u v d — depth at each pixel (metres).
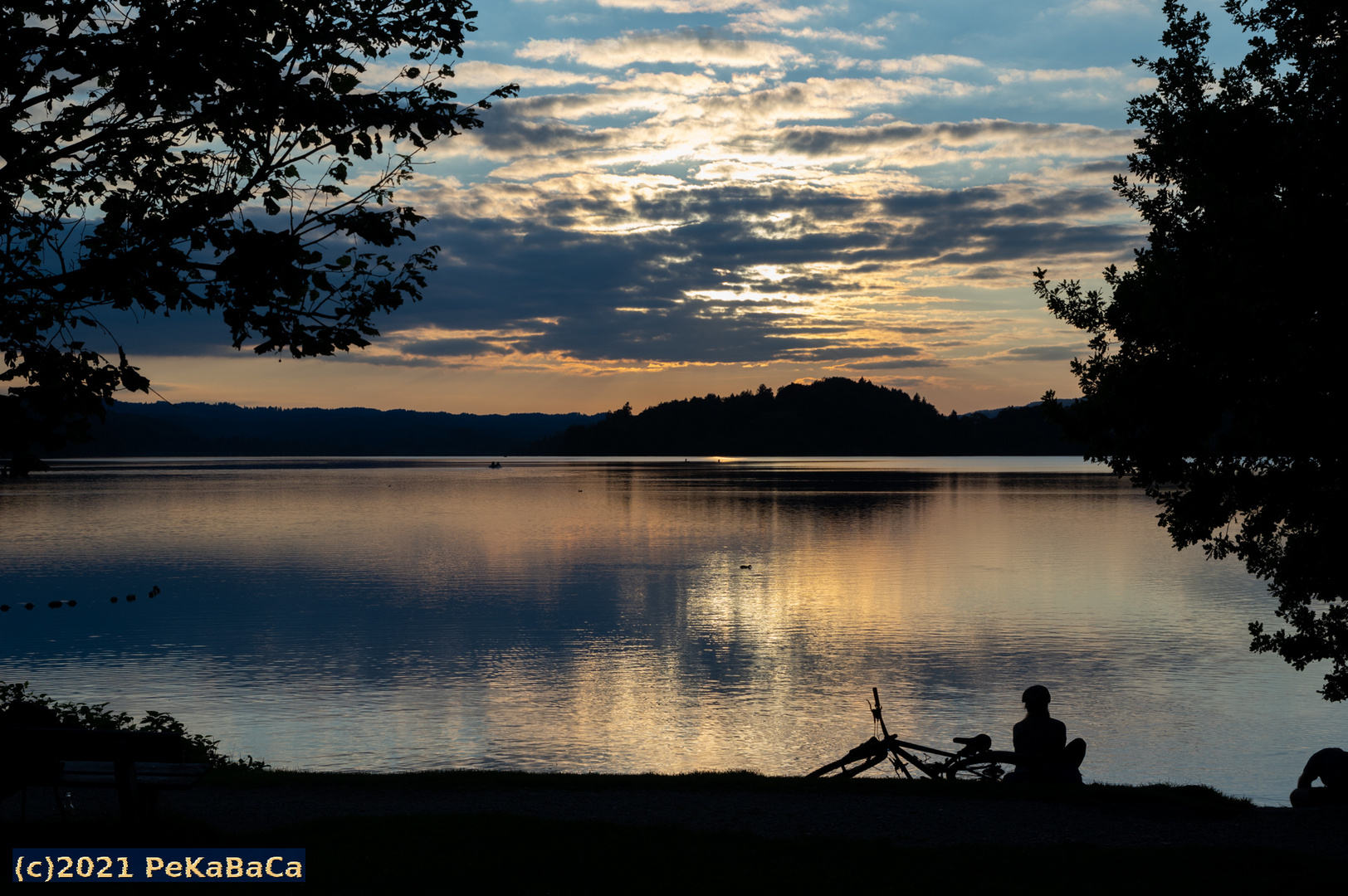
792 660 37.53
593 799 12.24
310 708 29.86
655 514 117.31
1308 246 8.96
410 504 137.75
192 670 34.81
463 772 13.85
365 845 9.41
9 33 9.02
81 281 9.55
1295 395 9.20
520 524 103.62
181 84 9.39
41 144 9.88
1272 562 12.42
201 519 108.06
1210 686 33.06
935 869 9.12
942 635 42.38
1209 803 12.07
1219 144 10.95
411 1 10.45
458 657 37.56
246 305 9.84
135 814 9.50
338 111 9.75
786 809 11.77
